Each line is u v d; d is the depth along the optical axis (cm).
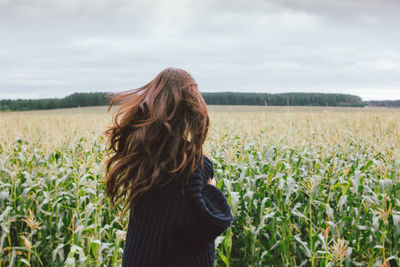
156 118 132
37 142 794
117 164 142
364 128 864
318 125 833
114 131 148
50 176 458
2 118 1303
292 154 570
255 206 420
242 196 433
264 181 453
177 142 134
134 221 143
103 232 386
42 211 398
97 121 1086
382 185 373
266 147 614
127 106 148
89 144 580
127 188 140
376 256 342
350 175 482
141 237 137
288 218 373
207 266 143
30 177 467
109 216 432
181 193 136
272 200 452
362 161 568
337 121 1146
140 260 134
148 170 136
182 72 147
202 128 138
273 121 926
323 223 364
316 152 565
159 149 133
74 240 332
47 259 392
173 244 136
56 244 411
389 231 366
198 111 137
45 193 414
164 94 139
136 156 137
